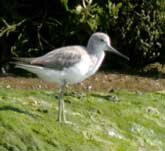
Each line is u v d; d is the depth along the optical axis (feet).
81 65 40.63
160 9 60.64
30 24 59.11
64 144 39.45
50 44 59.98
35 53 59.16
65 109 44.47
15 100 43.60
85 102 46.80
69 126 41.47
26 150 38.09
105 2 59.62
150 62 62.13
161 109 48.80
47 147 38.78
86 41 59.93
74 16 58.08
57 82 40.96
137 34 60.44
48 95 46.68
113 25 59.11
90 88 53.88
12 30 57.52
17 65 40.14
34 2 59.77
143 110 47.78
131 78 57.98
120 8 59.88
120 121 45.37
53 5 59.52
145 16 60.34
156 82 57.41
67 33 58.95
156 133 45.42
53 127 40.63
